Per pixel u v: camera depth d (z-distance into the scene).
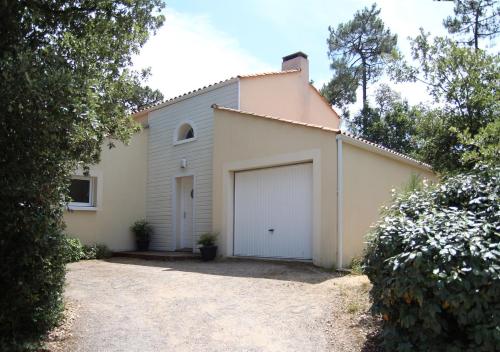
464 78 8.94
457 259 3.70
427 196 4.89
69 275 8.95
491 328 3.44
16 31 5.58
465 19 19.06
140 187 14.70
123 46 7.12
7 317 4.68
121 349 4.77
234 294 6.87
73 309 6.16
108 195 13.73
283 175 10.20
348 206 9.00
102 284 7.97
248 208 11.01
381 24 25.98
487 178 4.68
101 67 6.59
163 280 8.16
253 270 8.87
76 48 6.06
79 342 4.96
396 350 4.03
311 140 9.45
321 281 7.47
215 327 5.39
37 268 4.83
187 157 13.61
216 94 13.05
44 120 4.43
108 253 12.98
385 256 4.26
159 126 14.80
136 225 14.09
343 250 8.73
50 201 4.91
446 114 9.34
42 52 5.23
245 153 11.05
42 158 4.69
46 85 4.38
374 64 26.58
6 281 4.68
